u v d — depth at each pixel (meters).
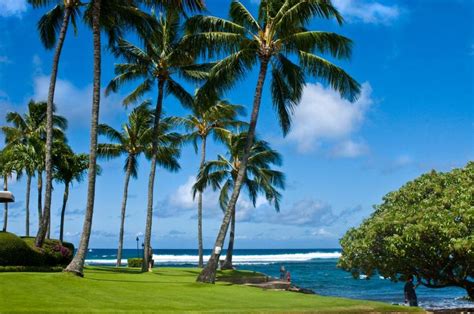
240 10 25.39
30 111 51.25
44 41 30.72
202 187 41.81
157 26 27.62
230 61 24.50
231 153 41.72
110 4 25.91
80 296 16.34
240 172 24.22
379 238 25.62
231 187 42.53
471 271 23.88
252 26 25.58
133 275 27.06
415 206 25.12
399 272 25.98
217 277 30.03
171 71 33.06
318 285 57.31
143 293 18.20
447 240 22.47
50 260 26.47
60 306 13.98
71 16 29.58
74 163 36.50
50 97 26.41
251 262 120.25
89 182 22.08
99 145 45.19
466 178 25.64
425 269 25.20
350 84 24.98
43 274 20.64
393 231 25.00
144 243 32.38
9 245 24.28
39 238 26.33
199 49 24.77
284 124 26.89
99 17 25.05
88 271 29.12
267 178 41.25
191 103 34.06
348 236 28.58
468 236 21.50
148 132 43.78
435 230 22.64
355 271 27.98
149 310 14.21
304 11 23.11
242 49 24.53
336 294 46.66
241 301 17.33
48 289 17.34
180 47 26.97
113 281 21.66
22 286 17.48
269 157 40.88
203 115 44.44
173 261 120.38
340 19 23.52
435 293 48.31
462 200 23.23
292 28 23.75
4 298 14.81
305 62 24.80
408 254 24.27
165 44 32.50
